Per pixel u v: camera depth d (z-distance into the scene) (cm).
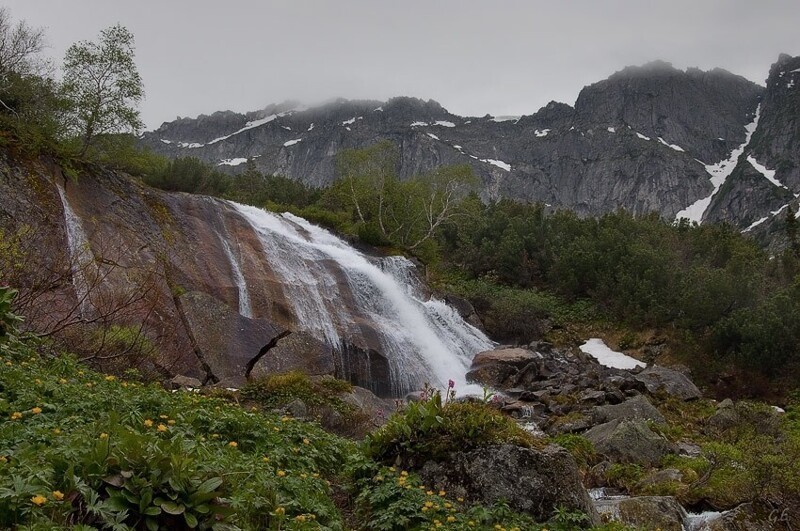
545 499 693
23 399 657
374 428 1223
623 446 1231
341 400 1315
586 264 3472
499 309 3200
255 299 2038
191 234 2161
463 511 675
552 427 1617
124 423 662
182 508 418
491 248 3859
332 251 2700
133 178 2302
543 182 18088
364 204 3947
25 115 2012
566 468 716
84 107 2138
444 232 4269
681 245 3906
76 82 2155
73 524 389
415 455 736
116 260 1747
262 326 1709
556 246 3800
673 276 3195
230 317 1681
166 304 1656
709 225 4838
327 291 2334
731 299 2847
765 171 16112
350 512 673
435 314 2783
